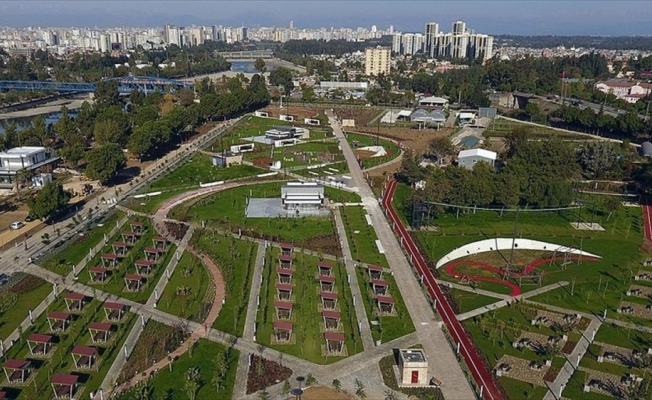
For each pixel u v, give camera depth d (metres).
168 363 96.00
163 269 134.00
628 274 137.25
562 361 99.88
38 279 126.62
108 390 88.81
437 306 119.81
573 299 124.06
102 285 125.25
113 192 194.75
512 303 121.19
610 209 175.88
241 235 156.25
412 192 186.88
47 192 158.50
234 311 113.88
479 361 99.50
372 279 130.38
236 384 90.56
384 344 104.06
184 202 184.75
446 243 154.12
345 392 89.56
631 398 86.69
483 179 178.88
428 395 89.56
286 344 103.06
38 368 94.69
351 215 175.75
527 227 166.88
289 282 128.25
